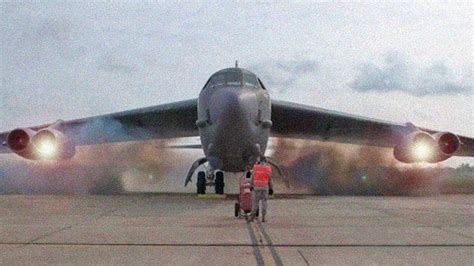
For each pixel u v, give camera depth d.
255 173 13.46
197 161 24.14
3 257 8.38
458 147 24.11
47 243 9.70
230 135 20.12
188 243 9.76
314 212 16.03
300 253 8.80
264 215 13.36
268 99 22.02
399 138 25.42
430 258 8.40
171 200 21.47
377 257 8.47
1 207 17.53
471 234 10.98
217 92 20.75
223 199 22.48
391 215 15.06
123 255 8.58
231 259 8.26
